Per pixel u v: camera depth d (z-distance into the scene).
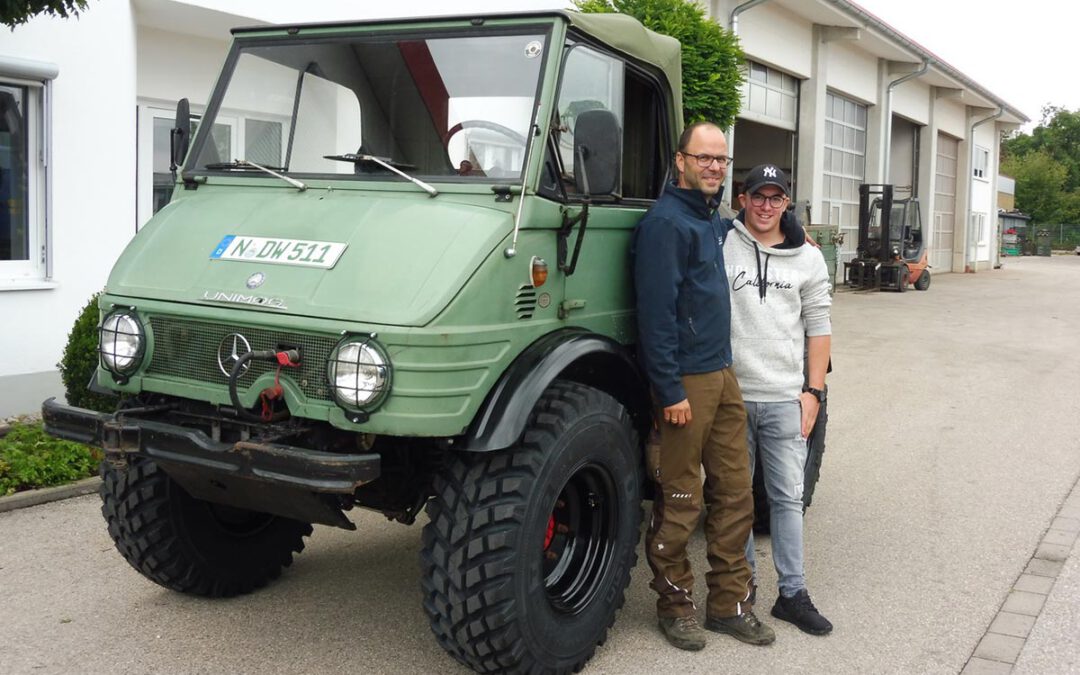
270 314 3.39
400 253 3.42
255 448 3.23
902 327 16.34
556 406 3.65
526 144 3.68
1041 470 7.07
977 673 3.90
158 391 3.67
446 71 3.95
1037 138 83.56
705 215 4.01
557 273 3.78
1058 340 14.77
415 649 4.04
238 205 3.98
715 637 4.22
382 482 3.89
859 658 4.03
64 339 7.90
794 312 4.31
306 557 5.11
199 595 4.48
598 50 4.16
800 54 21.11
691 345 3.96
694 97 9.55
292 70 4.25
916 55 25.12
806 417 4.32
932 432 8.30
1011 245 59.75
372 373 3.17
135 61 8.36
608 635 4.23
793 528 4.32
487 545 3.40
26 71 7.32
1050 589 4.78
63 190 7.81
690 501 4.07
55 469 6.04
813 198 22.06
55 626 4.20
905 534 5.62
